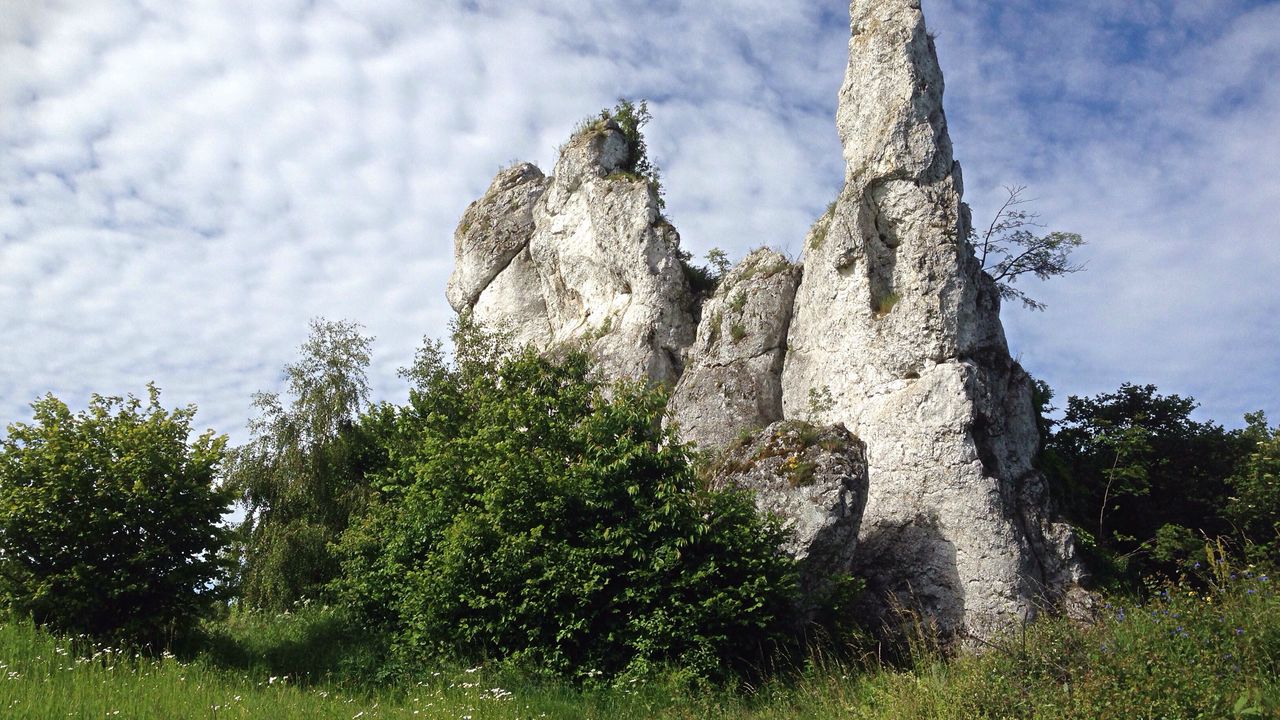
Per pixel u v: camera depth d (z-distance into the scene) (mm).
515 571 18531
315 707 14438
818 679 17719
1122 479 28438
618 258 33844
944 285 25984
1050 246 35312
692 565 18859
